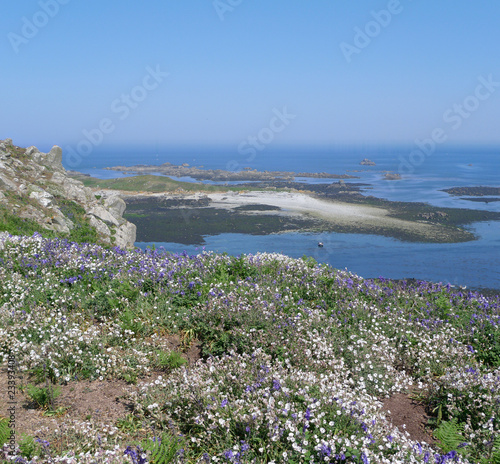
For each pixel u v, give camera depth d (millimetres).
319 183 153875
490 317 8992
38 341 6547
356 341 7016
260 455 4125
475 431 5090
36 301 7922
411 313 9367
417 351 7668
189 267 10031
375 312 8750
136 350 6586
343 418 4578
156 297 8273
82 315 7738
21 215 25516
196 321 7559
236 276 9867
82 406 5297
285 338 6824
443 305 9547
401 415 6016
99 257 10891
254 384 5062
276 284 9742
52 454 3955
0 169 30203
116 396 5641
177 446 4215
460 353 7379
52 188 32594
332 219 80312
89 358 6355
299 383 5254
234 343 6594
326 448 3836
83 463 3750
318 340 6723
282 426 4305
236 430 4480
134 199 100062
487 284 41719
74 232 28047
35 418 4891
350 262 51094
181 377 5582
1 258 9812
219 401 4891
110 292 8359
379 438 4496
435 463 4168
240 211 87875
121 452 3986
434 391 6301
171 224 74125
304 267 11102
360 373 6402
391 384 6621
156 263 10242
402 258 53344
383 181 161625
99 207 34156
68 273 9445
